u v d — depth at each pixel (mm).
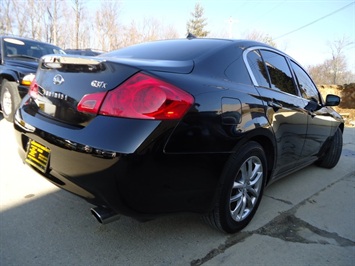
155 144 1726
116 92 1778
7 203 2678
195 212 2086
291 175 4105
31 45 6062
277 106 2682
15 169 3406
